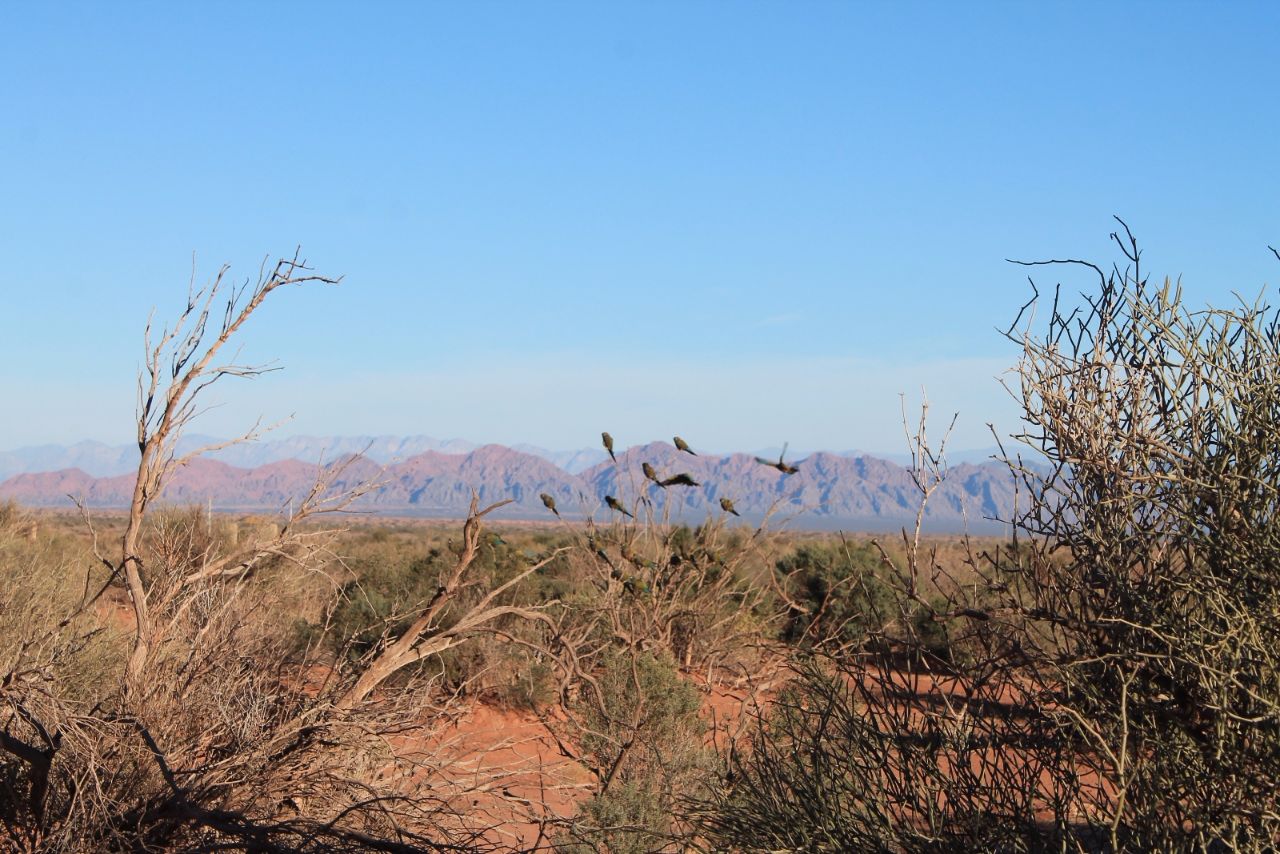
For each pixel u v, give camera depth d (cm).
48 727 485
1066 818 357
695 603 1190
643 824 611
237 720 505
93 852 427
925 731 398
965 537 391
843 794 416
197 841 456
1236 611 325
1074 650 369
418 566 1425
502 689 996
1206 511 342
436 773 555
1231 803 326
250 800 479
